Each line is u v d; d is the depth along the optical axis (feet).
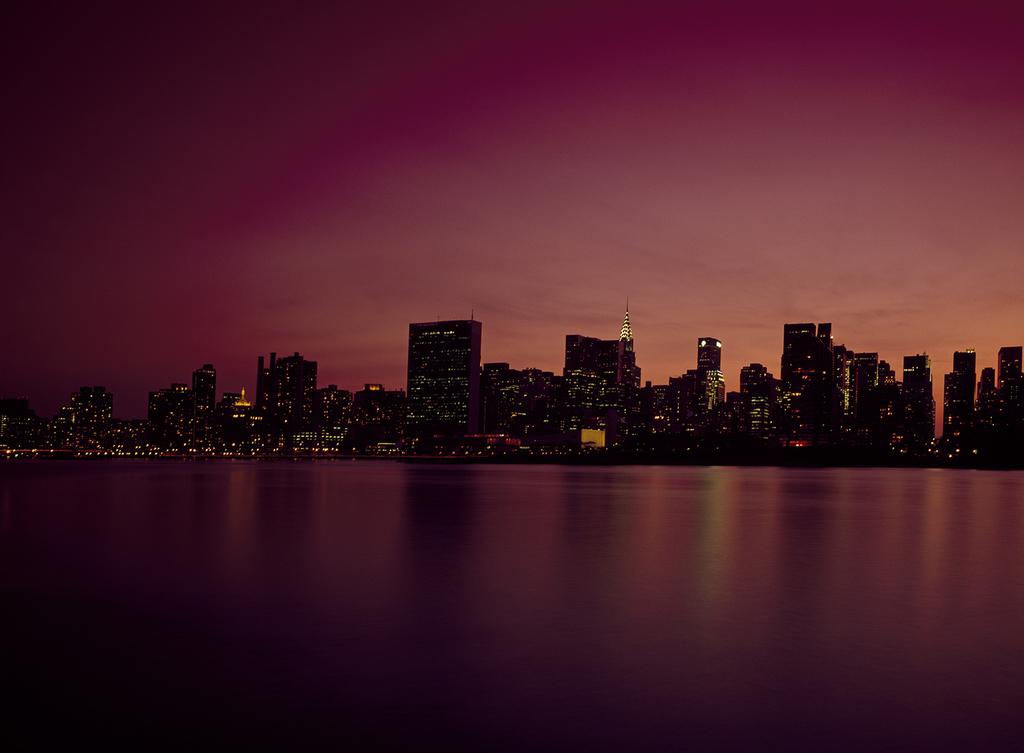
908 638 69.26
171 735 45.42
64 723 47.34
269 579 100.53
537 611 80.33
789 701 51.78
